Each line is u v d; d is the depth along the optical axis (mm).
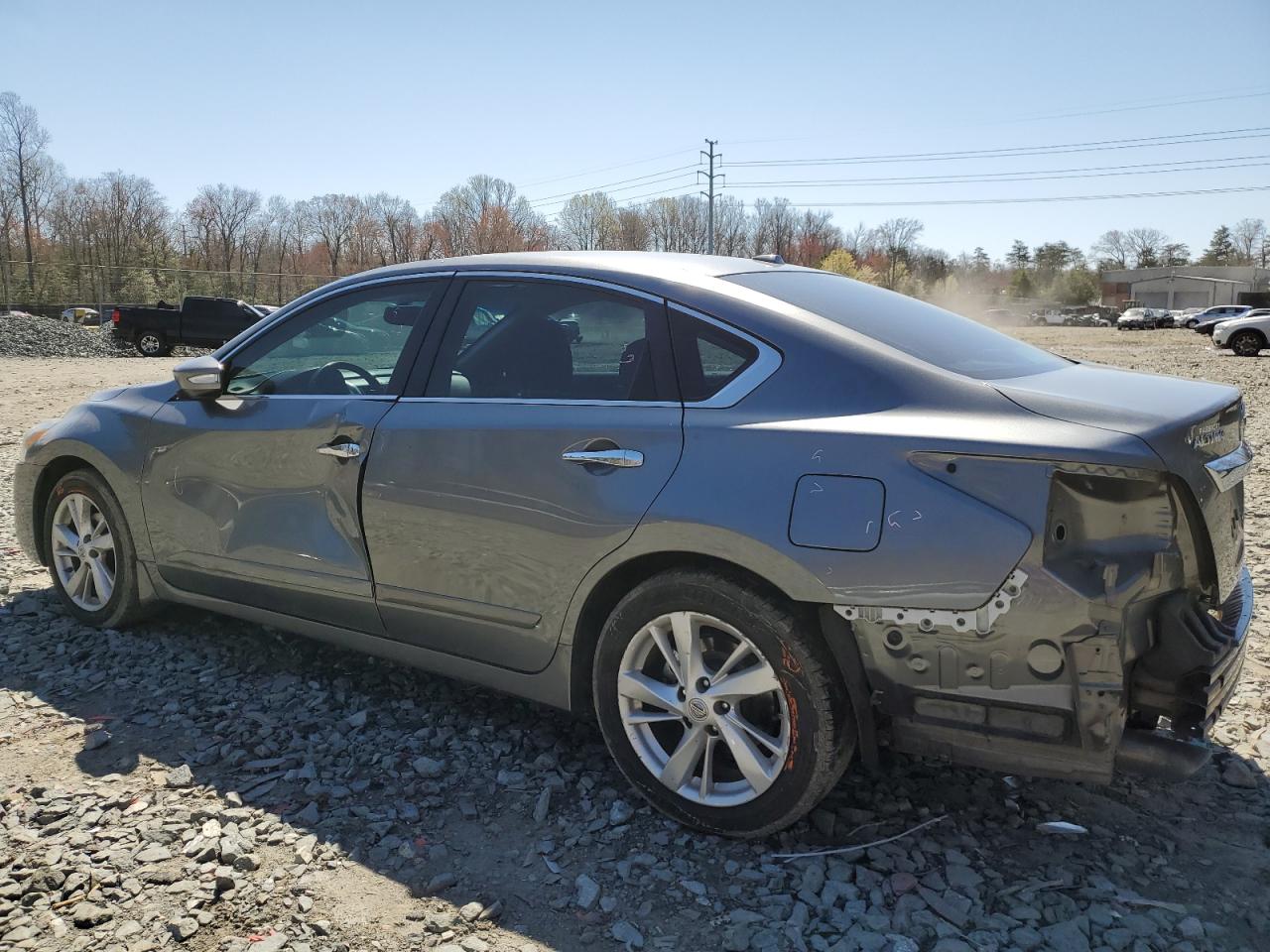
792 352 2771
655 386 2926
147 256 89438
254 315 28141
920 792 3090
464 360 3318
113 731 3463
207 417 3902
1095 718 2361
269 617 3857
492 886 2613
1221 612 2771
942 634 2443
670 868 2691
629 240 95688
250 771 3193
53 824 2846
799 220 107438
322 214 95125
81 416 4391
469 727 3545
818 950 2342
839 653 2580
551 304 3209
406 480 3277
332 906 2514
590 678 3111
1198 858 2740
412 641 3434
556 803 3031
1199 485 2463
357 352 3596
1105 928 2422
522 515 3023
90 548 4391
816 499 2553
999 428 2445
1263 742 3373
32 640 4312
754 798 2727
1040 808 3002
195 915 2459
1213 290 112688
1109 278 122625
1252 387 17188
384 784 3129
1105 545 2369
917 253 120938
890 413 2588
